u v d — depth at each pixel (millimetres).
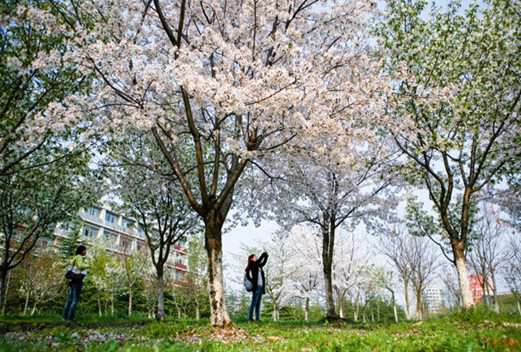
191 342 6594
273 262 34250
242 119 11203
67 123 9469
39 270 32188
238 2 11922
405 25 14500
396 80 13211
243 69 10680
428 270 28203
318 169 14961
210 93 8648
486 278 25406
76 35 9562
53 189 17266
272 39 10758
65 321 11430
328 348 5582
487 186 17359
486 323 10812
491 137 14773
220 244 9992
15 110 11242
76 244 40281
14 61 9398
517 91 14172
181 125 12461
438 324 10906
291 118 9594
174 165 10359
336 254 29734
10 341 6129
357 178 16078
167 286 43531
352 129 10320
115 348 5215
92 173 15055
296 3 11969
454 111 13359
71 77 11242
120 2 10930
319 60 11258
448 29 14266
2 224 17328
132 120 9625
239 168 10203
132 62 10156
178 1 12305
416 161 15188
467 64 14273
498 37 13703
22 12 9094
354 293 35875
